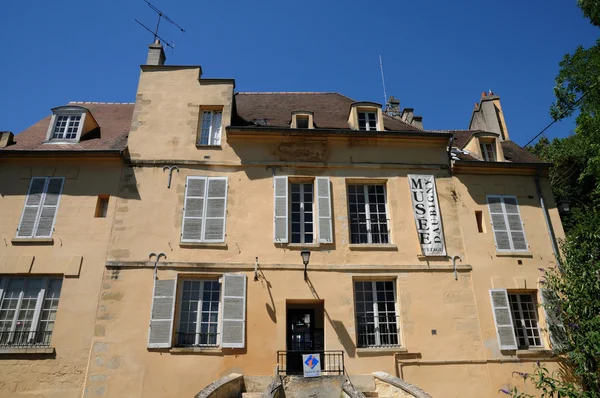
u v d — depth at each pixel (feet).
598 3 40.96
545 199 43.86
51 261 36.78
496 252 40.70
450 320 37.70
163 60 52.06
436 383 35.53
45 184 39.78
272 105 52.85
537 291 39.63
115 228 38.50
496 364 36.52
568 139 67.77
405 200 42.11
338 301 37.42
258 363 35.01
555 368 36.68
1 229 37.73
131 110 53.31
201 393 27.66
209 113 45.37
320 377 32.17
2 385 32.81
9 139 42.47
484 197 43.09
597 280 34.81
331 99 55.93
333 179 42.39
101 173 40.73
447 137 44.39
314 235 40.09
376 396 33.60
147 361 34.22
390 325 37.86
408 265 39.24
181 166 41.73
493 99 56.85
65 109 45.03
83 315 35.24
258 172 42.01
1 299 35.73
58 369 33.53
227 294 36.70
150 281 36.81
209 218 39.73
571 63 43.98
